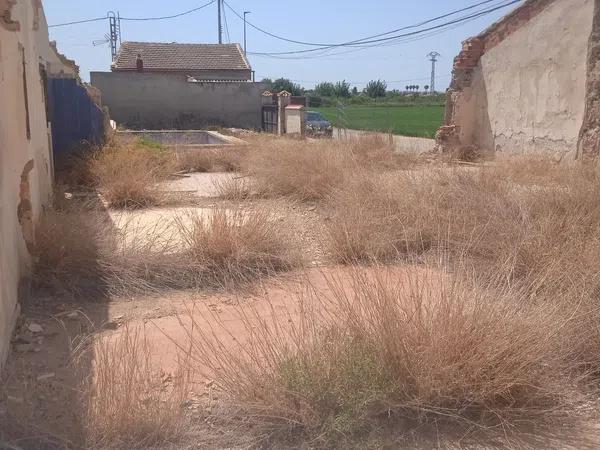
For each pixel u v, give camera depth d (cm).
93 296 523
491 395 330
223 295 534
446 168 990
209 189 1043
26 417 315
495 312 356
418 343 340
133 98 3191
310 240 683
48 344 424
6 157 456
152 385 342
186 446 303
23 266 512
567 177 791
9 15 495
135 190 895
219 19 5641
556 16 1248
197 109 3269
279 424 315
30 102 675
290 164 1002
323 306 425
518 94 1391
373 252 606
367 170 975
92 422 305
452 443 310
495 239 571
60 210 750
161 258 576
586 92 1141
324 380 324
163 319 477
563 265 470
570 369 368
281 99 2919
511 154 1365
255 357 351
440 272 438
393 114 5300
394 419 324
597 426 326
